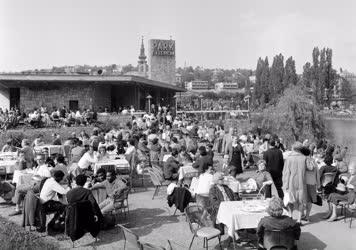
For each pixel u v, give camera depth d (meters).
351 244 8.98
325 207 12.30
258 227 7.75
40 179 11.79
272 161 12.05
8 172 14.80
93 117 30.05
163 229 10.33
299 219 10.38
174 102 60.50
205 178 10.77
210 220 9.51
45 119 27.86
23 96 34.78
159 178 13.74
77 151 16.06
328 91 73.50
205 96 108.12
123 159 15.27
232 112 49.38
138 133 21.91
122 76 35.00
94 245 9.30
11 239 8.80
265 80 91.31
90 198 9.28
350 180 11.10
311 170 10.33
